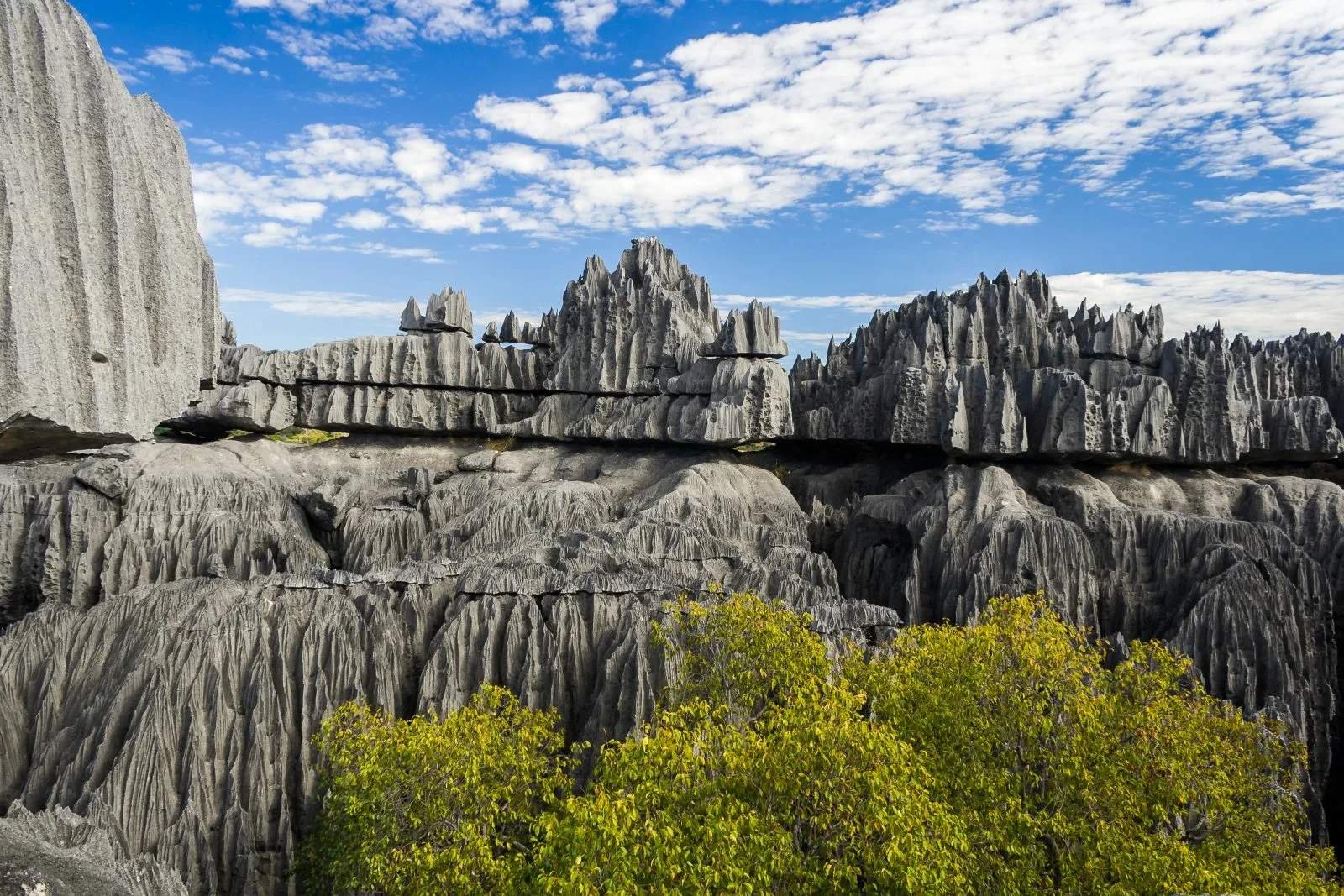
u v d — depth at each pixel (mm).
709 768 30438
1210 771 33969
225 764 41938
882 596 67312
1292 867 33594
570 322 80500
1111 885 29188
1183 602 57062
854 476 78312
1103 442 65250
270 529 61906
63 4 19688
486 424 79062
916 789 28781
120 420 20297
